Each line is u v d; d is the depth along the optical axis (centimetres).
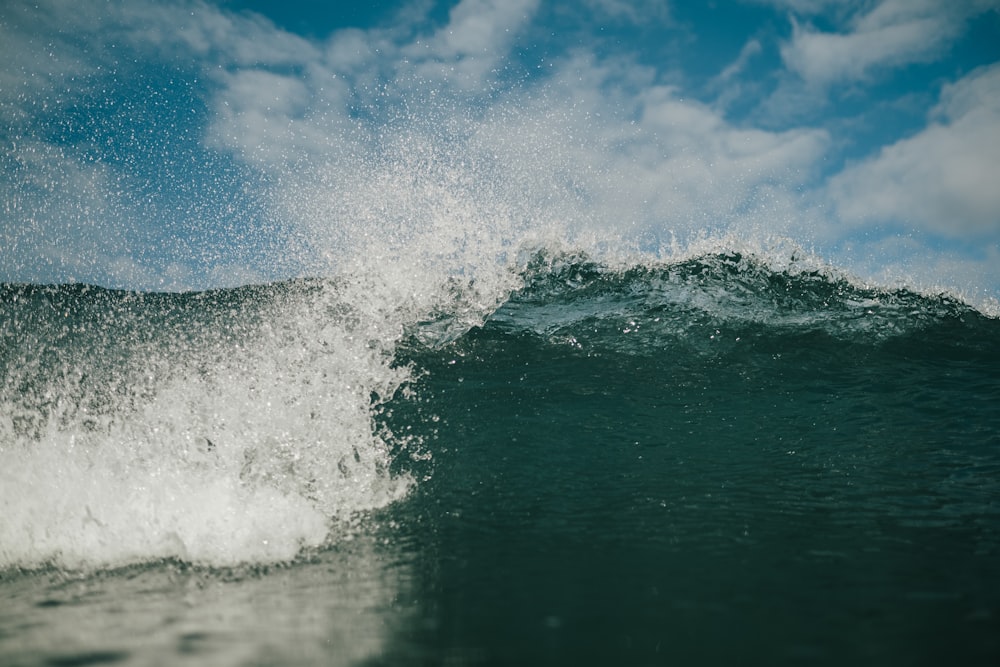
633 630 125
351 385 343
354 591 155
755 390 388
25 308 514
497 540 194
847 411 351
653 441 312
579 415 350
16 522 202
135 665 114
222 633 129
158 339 441
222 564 181
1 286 525
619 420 343
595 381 400
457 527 209
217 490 230
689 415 350
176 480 235
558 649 117
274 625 133
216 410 292
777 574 158
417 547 191
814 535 190
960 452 283
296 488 245
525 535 198
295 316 457
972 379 395
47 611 147
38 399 347
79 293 551
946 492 233
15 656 120
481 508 229
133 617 141
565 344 456
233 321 460
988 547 177
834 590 146
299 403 309
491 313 499
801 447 298
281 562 182
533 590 151
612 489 247
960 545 179
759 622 128
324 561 182
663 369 420
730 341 459
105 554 189
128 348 428
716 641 119
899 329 475
